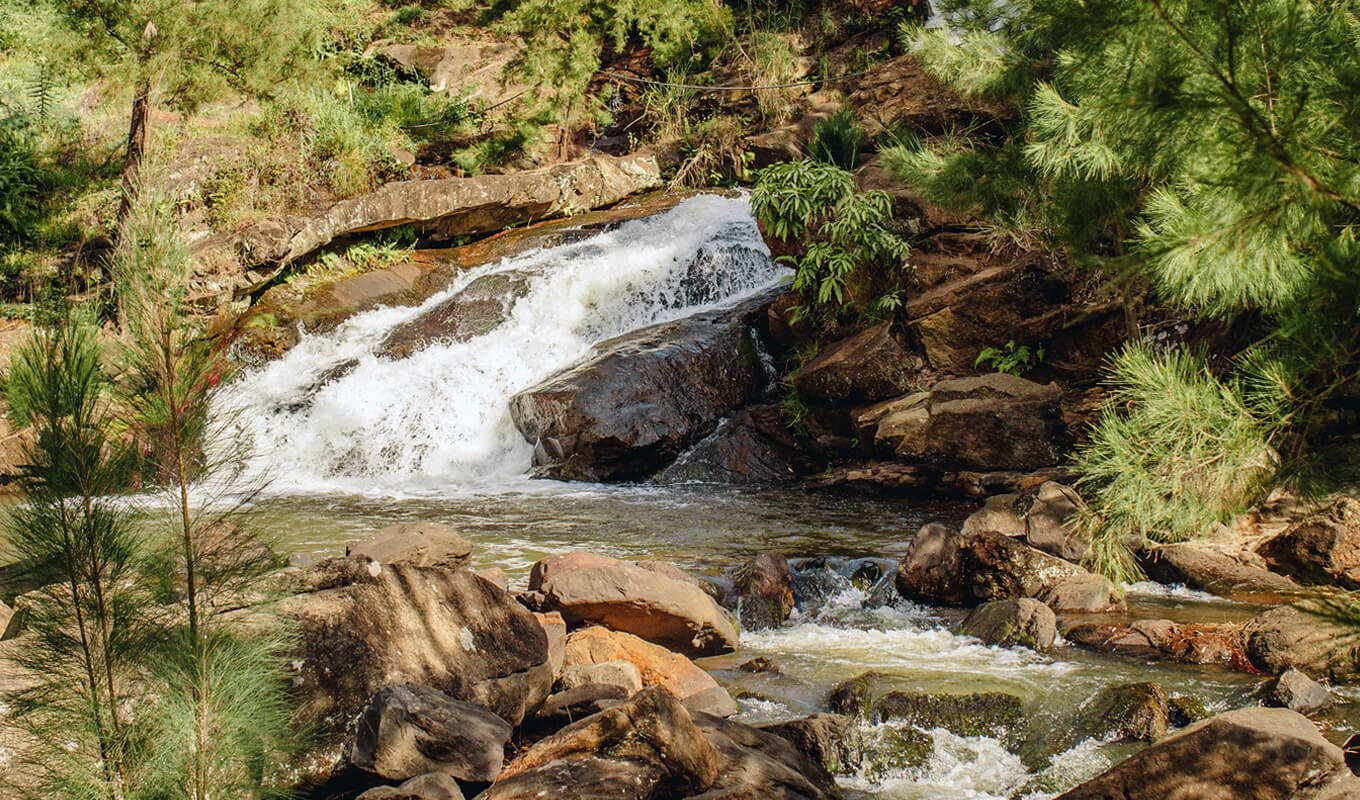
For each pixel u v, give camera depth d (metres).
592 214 18.41
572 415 12.38
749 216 17.05
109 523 2.96
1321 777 3.48
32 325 3.14
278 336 14.59
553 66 20.39
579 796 3.40
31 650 3.03
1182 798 3.58
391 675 3.95
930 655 5.72
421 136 20.72
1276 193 2.24
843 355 12.17
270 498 11.20
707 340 13.51
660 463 12.41
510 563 7.98
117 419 3.03
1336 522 6.69
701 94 21.31
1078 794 3.74
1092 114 2.98
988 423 10.49
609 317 15.38
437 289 16.22
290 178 17.22
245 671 3.07
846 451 12.18
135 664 3.01
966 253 12.30
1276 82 2.28
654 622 5.70
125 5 13.79
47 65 16.95
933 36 9.95
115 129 17.69
